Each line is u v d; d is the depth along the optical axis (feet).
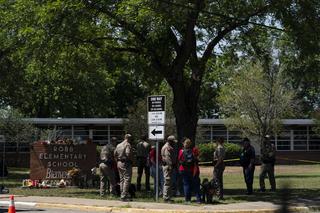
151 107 61.62
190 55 70.90
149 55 72.28
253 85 135.44
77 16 63.87
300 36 66.54
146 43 69.82
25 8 64.80
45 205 59.93
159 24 61.52
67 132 168.45
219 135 175.52
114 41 77.82
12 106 151.84
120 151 61.05
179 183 66.39
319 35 66.13
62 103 177.99
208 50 72.02
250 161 68.08
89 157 81.82
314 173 114.62
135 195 65.46
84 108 192.24
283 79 134.62
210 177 102.47
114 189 66.18
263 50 82.84
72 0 62.08
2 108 150.92
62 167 80.43
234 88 138.21
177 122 71.31
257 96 135.13
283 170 128.16
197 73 71.61
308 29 65.98
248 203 58.08
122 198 60.95
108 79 159.63
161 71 72.69
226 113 152.97
